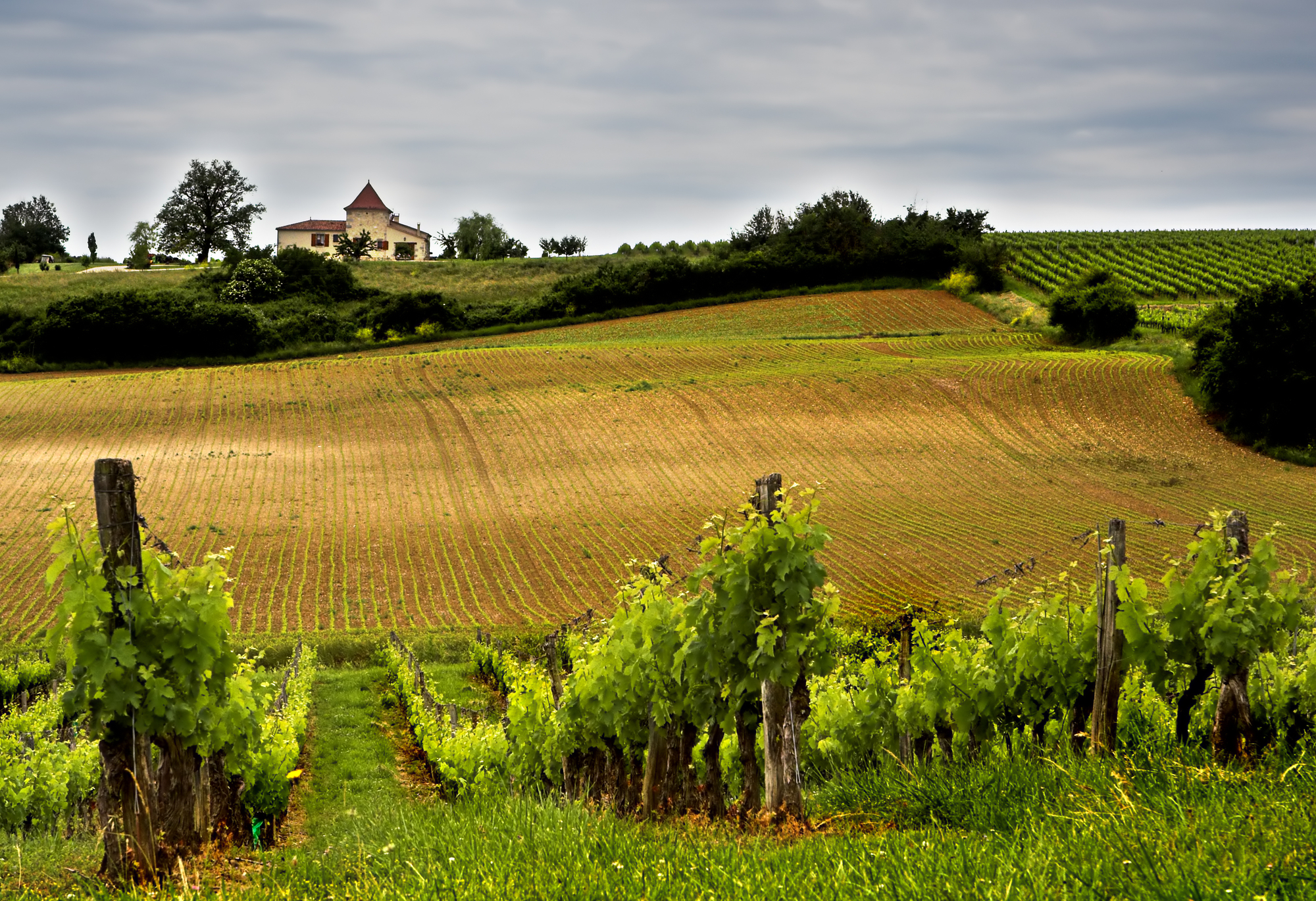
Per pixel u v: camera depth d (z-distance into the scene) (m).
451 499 44.06
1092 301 70.06
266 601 32.66
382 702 21.69
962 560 34.75
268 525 40.38
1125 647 7.62
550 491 45.12
